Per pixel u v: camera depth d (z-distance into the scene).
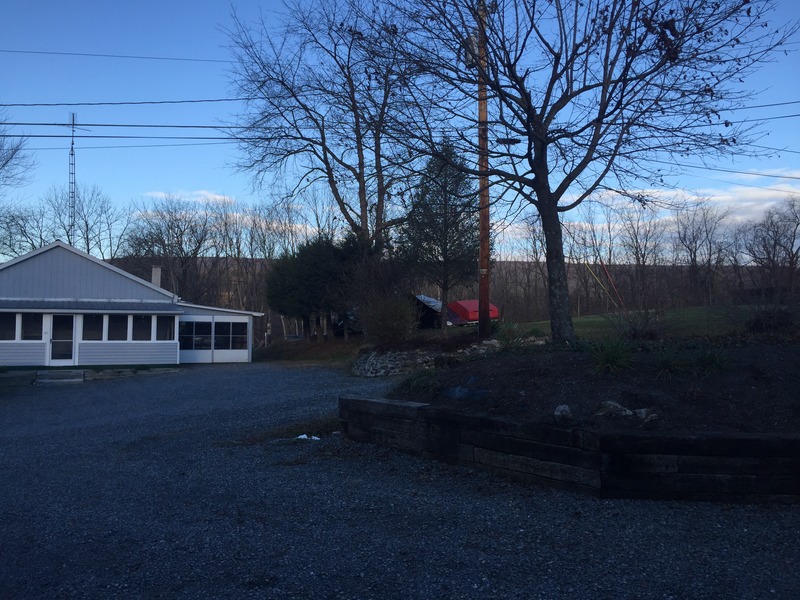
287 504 7.04
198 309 33.50
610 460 6.51
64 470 9.63
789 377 7.37
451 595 4.66
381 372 21.84
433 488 7.32
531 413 7.64
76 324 29.66
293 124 24.88
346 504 6.92
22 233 51.19
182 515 6.91
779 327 10.93
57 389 23.47
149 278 55.53
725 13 9.29
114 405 18.50
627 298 18.53
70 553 5.88
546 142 10.17
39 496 8.04
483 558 5.29
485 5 10.00
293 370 26.66
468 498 6.89
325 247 32.62
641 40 9.44
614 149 10.26
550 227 10.57
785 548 5.22
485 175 10.64
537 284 48.91
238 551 5.72
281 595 4.79
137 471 9.26
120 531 6.45
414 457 8.60
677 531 5.66
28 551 5.98
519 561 5.20
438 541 5.72
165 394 20.56
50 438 13.06
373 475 8.05
